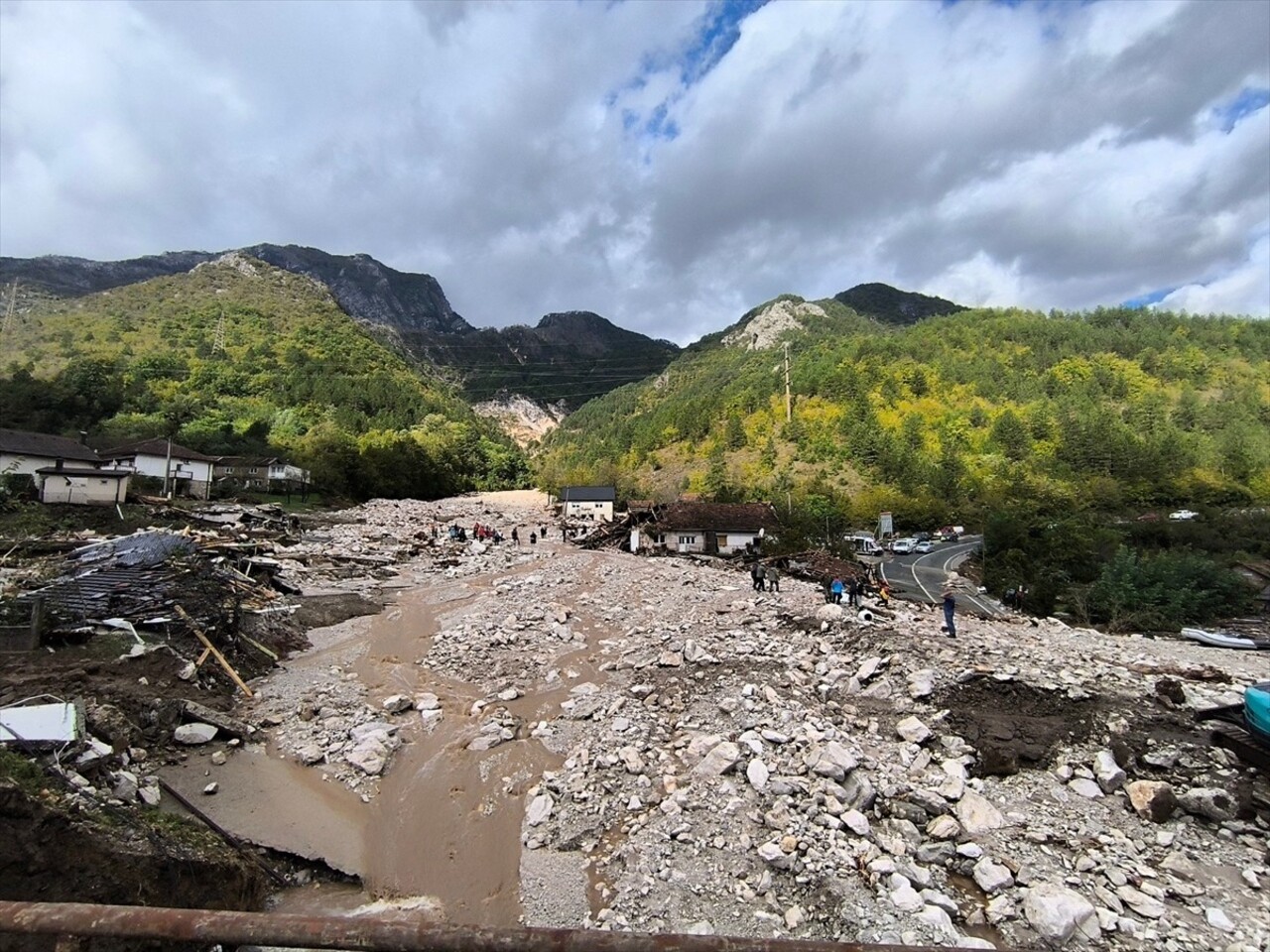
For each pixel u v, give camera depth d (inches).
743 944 118.0
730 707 660.7
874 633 836.0
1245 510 3201.3
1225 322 7204.7
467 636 1025.5
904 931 370.9
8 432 1975.9
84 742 489.4
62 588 825.5
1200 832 477.7
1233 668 899.4
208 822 488.4
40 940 248.5
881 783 515.5
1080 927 381.1
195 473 2490.2
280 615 1059.9
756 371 7288.4
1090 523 2763.3
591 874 462.9
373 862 483.8
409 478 4057.6
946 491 3868.1
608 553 2172.7
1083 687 654.5
